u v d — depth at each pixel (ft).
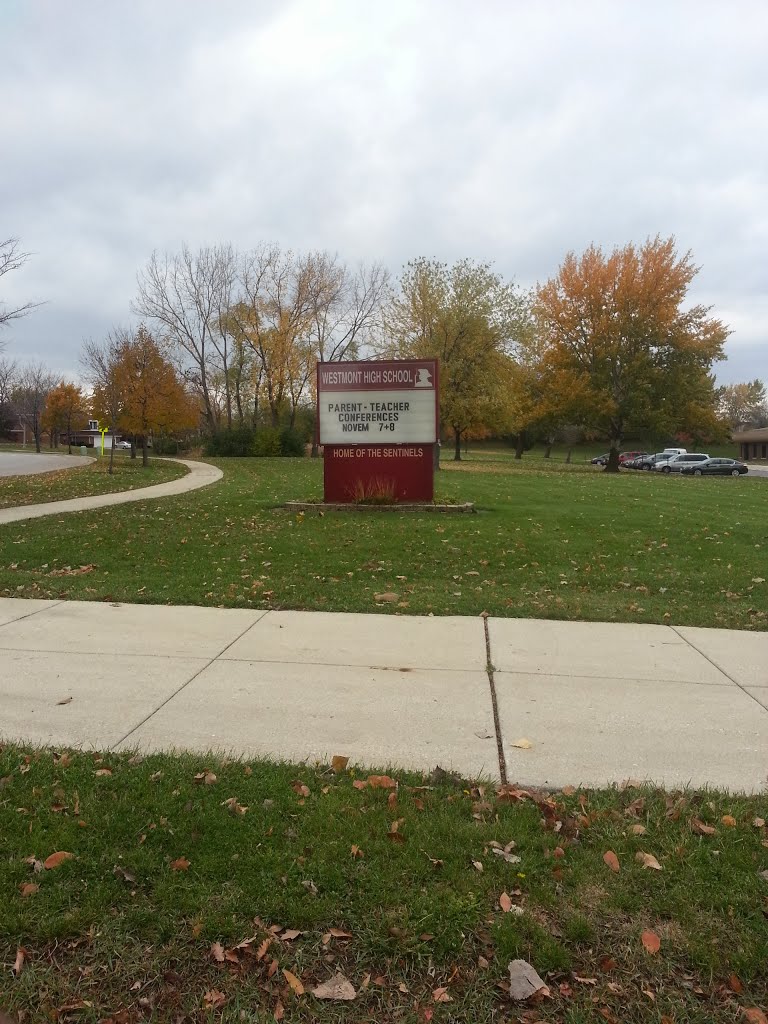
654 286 141.79
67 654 18.01
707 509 54.29
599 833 10.15
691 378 152.46
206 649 18.52
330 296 159.22
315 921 8.42
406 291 118.93
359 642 19.29
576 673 16.96
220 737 13.17
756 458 237.45
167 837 9.90
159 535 36.91
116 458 135.54
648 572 29.91
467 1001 7.43
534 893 8.86
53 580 26.63
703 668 17.42
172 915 8.46
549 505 54.54
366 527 40.88
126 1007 7.33
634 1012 7.29
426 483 50.55
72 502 52.54
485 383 117.50
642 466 185.88
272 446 149.79
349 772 11.80
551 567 30.94
